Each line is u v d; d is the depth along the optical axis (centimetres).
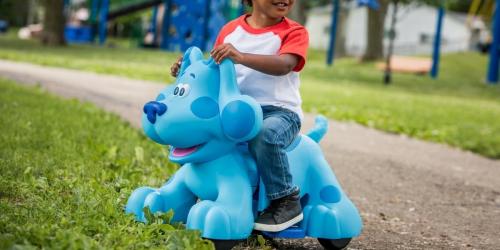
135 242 279
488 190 563
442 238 395
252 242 328
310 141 335
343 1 3275
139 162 483
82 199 336
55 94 891
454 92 1769
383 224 419
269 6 313
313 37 4491
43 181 373
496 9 2044
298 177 320
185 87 303
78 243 259
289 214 304
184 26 2352
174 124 295
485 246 384
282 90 313
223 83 300
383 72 2200
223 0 2417
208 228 287
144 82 1229
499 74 2191
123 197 356
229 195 297
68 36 3002
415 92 1677
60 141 518
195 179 310
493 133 909
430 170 629
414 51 4184
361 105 1130
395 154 701
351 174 575
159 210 315
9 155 445
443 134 854
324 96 1236
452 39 4312
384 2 2573
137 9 2764
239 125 288
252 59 299
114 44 2781
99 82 1140
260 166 302
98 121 660
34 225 278
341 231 322
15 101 727
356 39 4228
